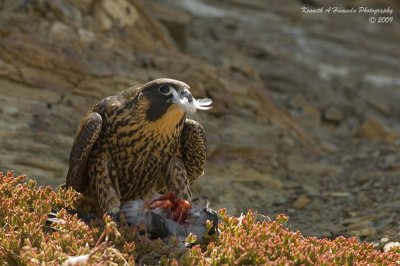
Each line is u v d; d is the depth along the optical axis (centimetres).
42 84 1363
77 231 733
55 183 1117
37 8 1495
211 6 2534
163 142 811
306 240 769
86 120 818
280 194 1261
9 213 753
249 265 707
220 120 1528
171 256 718
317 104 1944
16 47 1368
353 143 1708
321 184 1349
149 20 1691
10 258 692
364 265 729
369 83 2231
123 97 823
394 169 1459
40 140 1231
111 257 686
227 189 1251
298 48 2378
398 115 2066
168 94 780
